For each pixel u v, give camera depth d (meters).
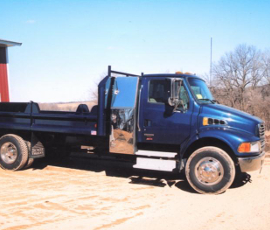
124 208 5.64
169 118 7.16
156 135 7.28
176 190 7.02
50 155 9.62
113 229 4.66
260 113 23.45
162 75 7.35
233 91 29.84
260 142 6.81
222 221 5.10
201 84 7.67
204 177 6.67
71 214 5.24
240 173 8.44
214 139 7.01
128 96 7.38
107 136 7.95
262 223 5.04
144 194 6.62
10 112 8.81
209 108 6.93
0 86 16.11
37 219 4.96
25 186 7.02
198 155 6.72
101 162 10.12
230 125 6.73
